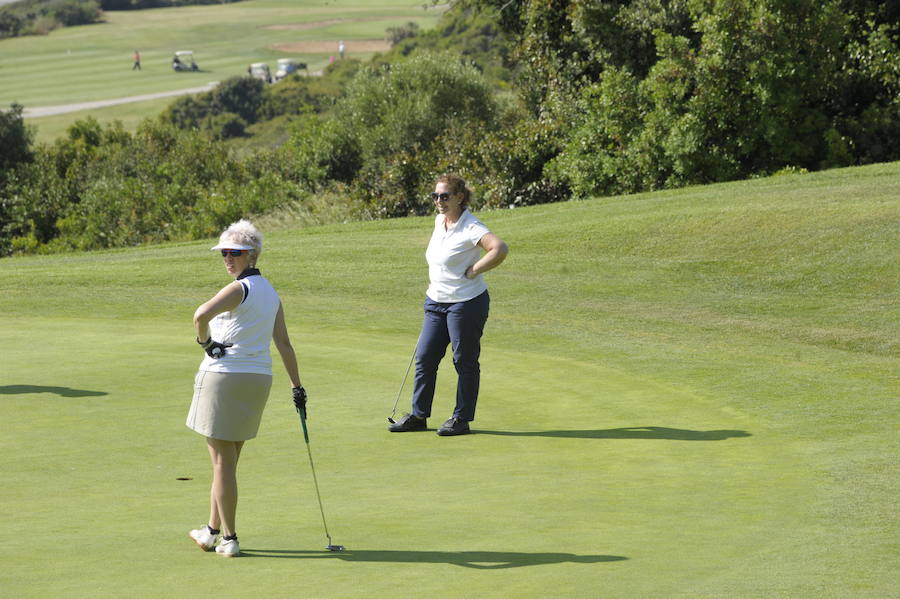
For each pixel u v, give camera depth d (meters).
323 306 39.53
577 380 27.28
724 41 67.50
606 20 82.62
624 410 23.81
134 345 31.50
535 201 79.31
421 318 37.41
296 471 18.05
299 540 13.82
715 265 42.34
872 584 11.45
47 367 27.73
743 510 15.29
